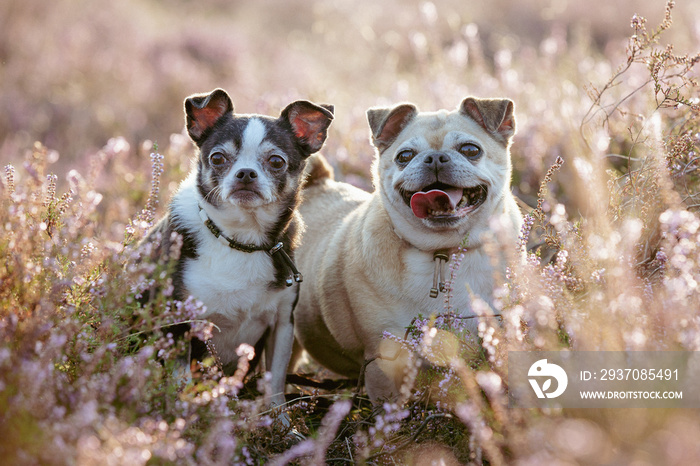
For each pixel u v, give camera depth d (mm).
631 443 2584
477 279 3934
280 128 4391
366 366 4086
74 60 11141
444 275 3938
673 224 2723
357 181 6340
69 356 2975
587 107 5805
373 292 4117
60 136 8844
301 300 4867
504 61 7758
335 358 4844
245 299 4035
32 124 9047
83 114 9617
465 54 7844
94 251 3547
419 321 3678
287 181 4273
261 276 4039
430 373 3625
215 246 4012
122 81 11039
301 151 4500
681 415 2564
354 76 11484
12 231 3289
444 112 4289
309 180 5410
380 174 4258
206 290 3957
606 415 2713
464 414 2568
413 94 8125
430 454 3174
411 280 3992
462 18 14797
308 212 5238
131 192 5875
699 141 4137
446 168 3832
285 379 4266
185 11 16891
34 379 2482
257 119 4387
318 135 4570
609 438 2650
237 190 3939
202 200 4078
